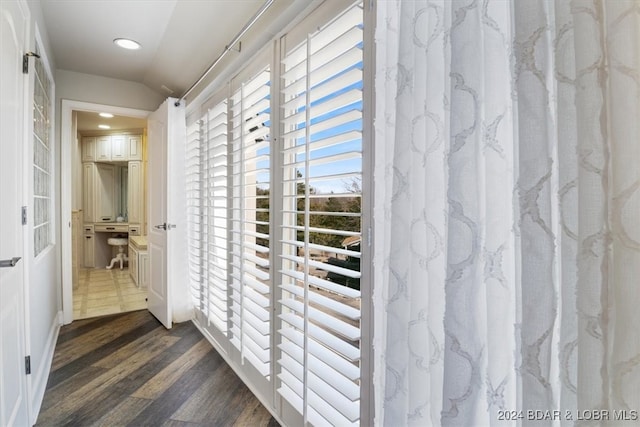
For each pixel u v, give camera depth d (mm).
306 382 1461
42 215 2508
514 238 658
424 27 823
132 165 5949
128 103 3691
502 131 689
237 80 2311
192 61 2873
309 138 1437
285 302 1612
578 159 561
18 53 1572
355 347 1296
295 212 1552
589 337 545
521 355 622
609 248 540
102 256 6359
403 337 862
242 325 2098
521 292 626
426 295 824
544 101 602
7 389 1375
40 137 2410
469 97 699
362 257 1239
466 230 704
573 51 564
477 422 693
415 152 843
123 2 2283
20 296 1602
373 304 1138
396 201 872
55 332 2990
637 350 521
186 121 3352
